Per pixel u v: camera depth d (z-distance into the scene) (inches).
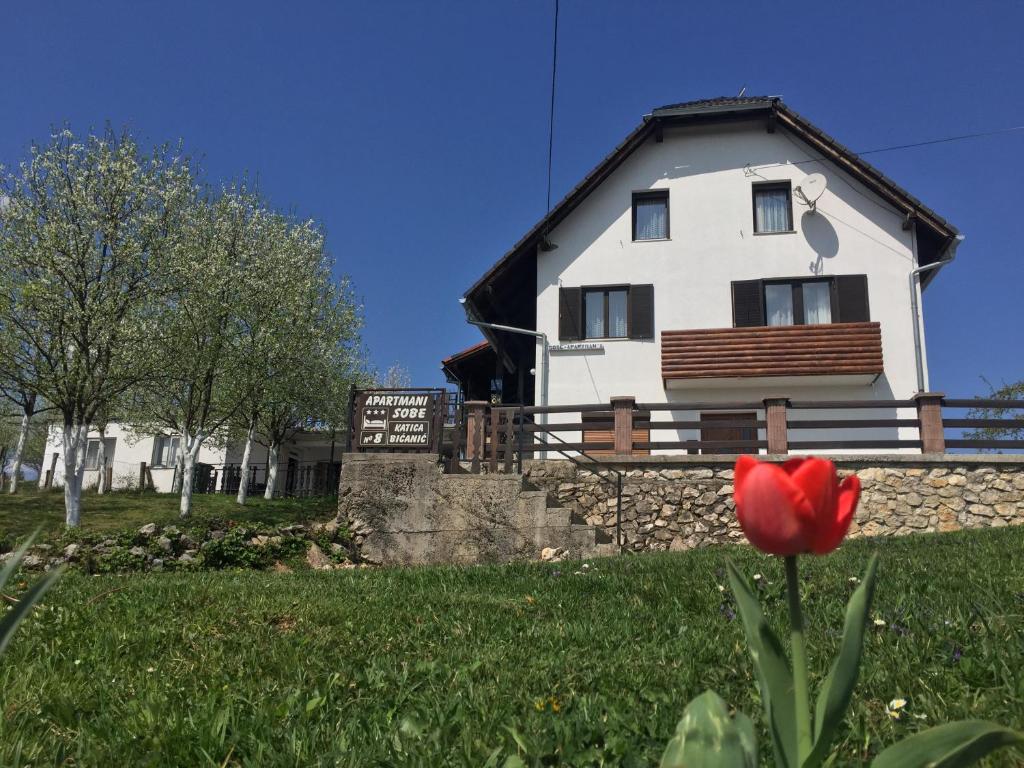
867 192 690.2
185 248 716.7
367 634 180.5
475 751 103.0
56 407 671.8
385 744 107.3
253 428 917.2
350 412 474.9
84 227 663.8
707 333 673.6
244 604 214.4
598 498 494.6
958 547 285.1
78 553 394.9
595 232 728.3
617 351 700.0
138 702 126.6
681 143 735.1
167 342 697.6
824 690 60.5
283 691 134.8
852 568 239.6
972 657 131.5
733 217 710.5
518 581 260.7
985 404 478.9
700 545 473.4
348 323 1013.2
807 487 54.9
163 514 739.4
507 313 794.2
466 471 485.1
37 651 157.9
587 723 111.1
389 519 450.0
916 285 663.1
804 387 671.8
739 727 61.7
